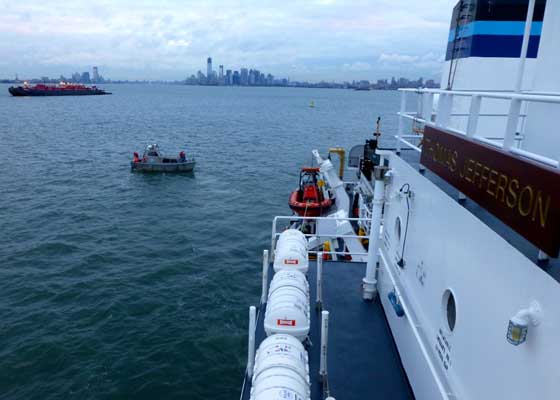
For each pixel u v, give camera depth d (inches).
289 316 229.3
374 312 304.2
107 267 737.0
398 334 259.1
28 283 671.1
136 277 702.5
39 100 6304.1
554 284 104.7
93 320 576.7
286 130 2906.0
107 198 1159.6
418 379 216.7
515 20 294.7
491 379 140.9
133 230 920.9
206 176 1444.4
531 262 116.0
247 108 5689.0
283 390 163.6
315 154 712.4
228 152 1955.0
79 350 515.5
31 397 446.0
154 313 597.6
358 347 265.3
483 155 142.6
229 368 497.4
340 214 526.9
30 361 495.2
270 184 1352.1
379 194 289.6
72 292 647.8
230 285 684.1
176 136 2522.1
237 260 781.3
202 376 483.8
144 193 1219.2
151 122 3432.6
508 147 128.9
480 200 144.9
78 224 947.3
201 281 694.5
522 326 112.8
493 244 140.6
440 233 194.5
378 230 300.4
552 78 196.5
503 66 303.4
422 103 344.8
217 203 1139.9
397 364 251.0
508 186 124.0
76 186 1275.8
